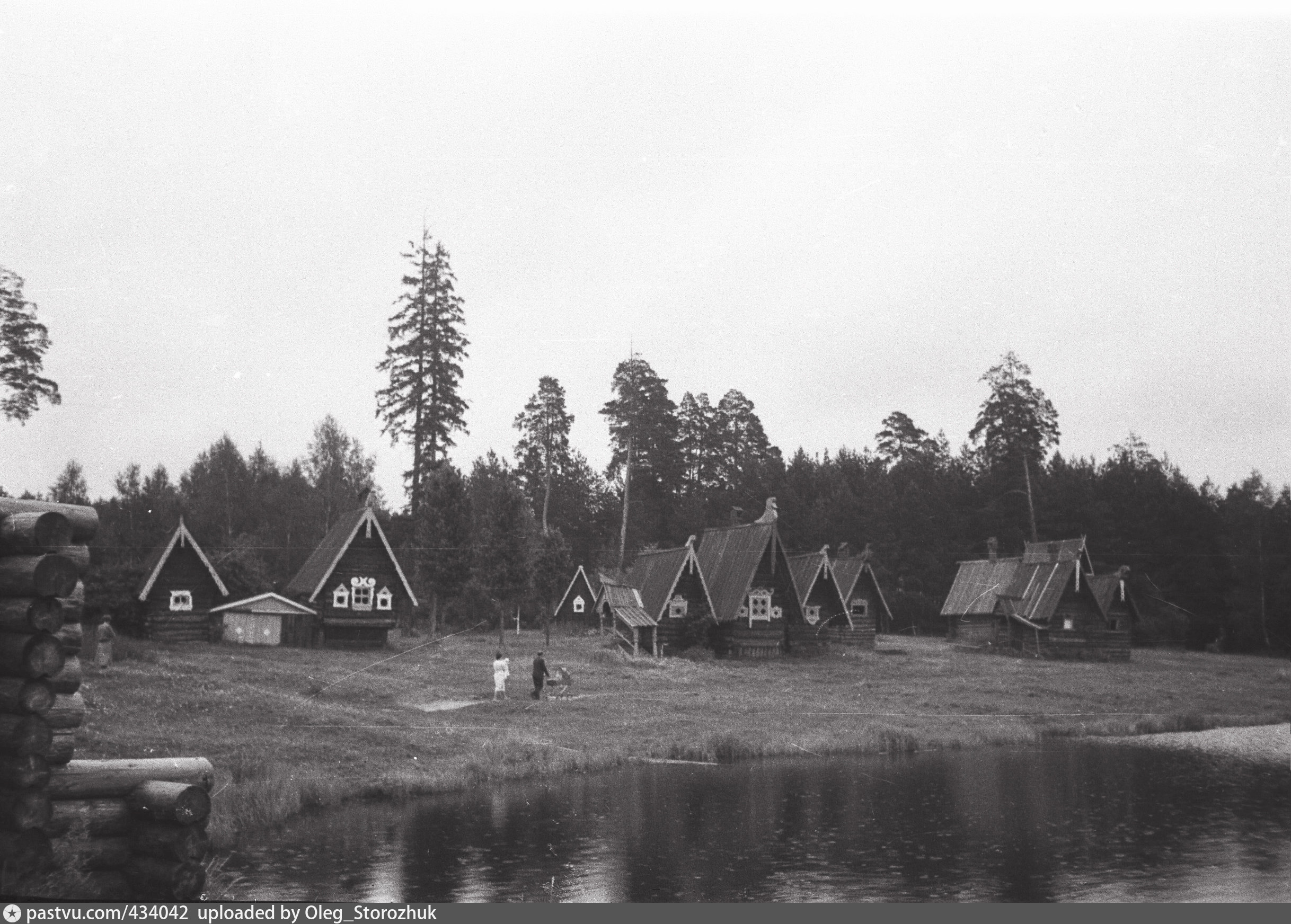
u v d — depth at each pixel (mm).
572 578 76688
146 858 12836
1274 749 36156
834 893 17484
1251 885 18266
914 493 97688
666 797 25500
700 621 60781
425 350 82188
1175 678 58062
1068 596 71250
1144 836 22156
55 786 12625
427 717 33688
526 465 104312
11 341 42969
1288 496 81500
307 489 92188
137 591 51344
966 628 77438
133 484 88188
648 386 106625
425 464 80625
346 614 54875
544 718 35250
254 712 29891
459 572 61469
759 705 41250
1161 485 90938
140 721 27062
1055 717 42812
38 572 11797
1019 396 98688
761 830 22234
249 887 16891
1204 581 84438
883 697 45750
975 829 22672
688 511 102062
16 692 12039
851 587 73438
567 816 23156
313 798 23719
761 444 118688
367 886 17125
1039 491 96125
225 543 71875
